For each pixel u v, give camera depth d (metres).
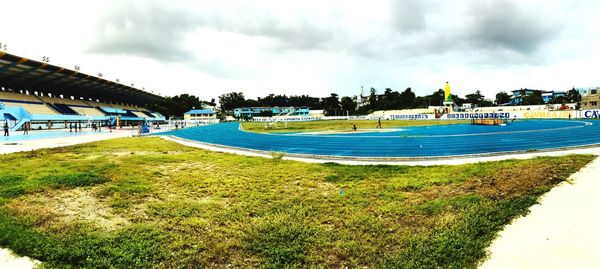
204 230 5.75
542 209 6.08
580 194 6.76
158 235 5.48
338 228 5.73
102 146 20.91
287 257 4.71
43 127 48.12
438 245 4.83
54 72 54.12
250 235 5.41
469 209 6.25
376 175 9.98
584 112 49.97
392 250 4.86
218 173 10.80
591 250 4.51
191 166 12.36
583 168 9.22
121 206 7.14
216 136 30.59
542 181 7.93
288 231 5.55
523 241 4.88
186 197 7.86
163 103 113.25
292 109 135.38
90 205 7.22
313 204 7.08
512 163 10.91
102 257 4.68
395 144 19.62
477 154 13.90
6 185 8.80
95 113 71.12
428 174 9.83
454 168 10.64
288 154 15.83
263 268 4.42
